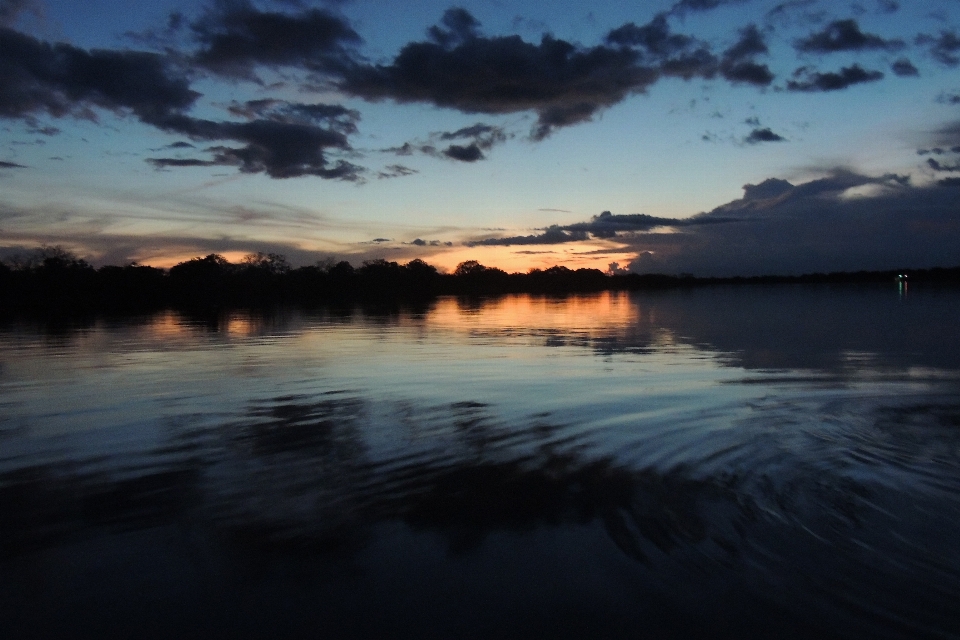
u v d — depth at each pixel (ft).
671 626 12.82
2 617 13.28
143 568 15.34
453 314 130.72
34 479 22.07
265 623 13.01
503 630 12.72
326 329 89.97
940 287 310.04
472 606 13.58
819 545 16.46
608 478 21.91
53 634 12.69
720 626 12.80
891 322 92.79
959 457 24.30
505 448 25.73
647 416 31.30
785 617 13.12
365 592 14.17
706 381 41.55
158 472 22.75
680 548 16.30
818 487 20.95
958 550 16.15
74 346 67.00
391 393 37.81
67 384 41.81
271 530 17.54
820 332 78.18
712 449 25.45
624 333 79.56
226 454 24.99
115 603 13.79
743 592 14.07
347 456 24.70
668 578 14.75
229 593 14.17
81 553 16.17
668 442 26.53
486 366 49.11
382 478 22.02
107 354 59.21
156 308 165.27
